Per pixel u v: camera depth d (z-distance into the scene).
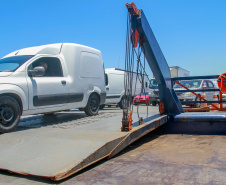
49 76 6.40
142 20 5.26
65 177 3.23
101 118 7.05
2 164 3.62
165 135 6.64
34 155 3.87
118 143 4.36
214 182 3.16
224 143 5.34
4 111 5.16
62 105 6.64
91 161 3.71
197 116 6.64
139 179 3.32
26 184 3.20
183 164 3.92
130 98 5.07
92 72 7.77
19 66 5.79
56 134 4.85
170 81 7.44
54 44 7.11
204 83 13.75
